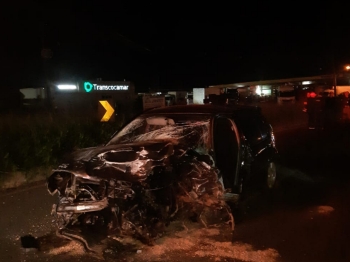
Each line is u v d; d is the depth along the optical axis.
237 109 7.52
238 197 6.84
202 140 6.45
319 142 15.45
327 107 19.20
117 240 5.47
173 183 5.67
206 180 5.91
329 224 6.50
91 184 5.39
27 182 8.30
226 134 6.89
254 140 7.53
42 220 6.47
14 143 8.46
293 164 11.21
